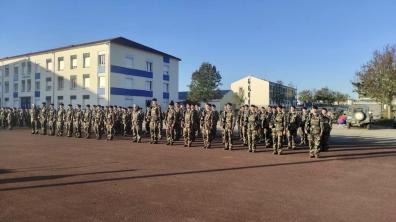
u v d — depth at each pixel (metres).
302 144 17.47
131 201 7.35
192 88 81.88
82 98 46.88
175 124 18.42
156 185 8.71
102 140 19.97
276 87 86.69
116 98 45.50
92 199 7.50
